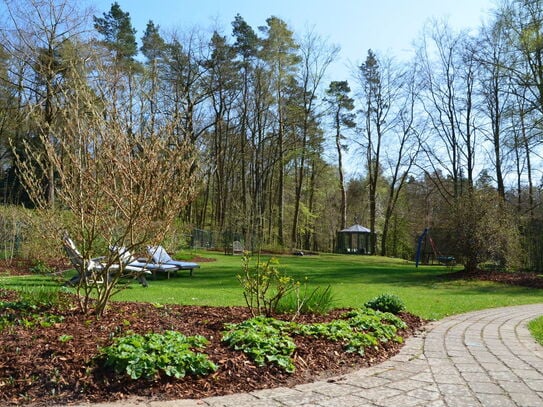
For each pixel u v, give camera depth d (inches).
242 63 1320.1
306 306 267.7
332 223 1951.3
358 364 191.8
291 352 186.1
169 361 161.3
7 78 848.3
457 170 1085.1
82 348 171.0
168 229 239.5
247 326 211.0
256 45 1306.6
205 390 154.6
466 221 676.1
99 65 324.2
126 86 320.8
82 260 231.6
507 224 673.6
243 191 1413.6
